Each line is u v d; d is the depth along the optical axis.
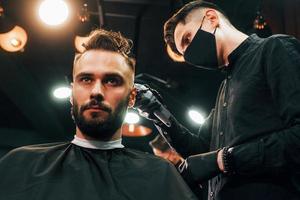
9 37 4.06
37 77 5.46
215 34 1.76
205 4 1.85
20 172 1.43
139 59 5.21
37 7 4.21
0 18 3.93
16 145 6.84
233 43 1.74
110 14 4.46
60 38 4.78
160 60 5.18
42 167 1.46
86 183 1.43
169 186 1.49
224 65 1.78
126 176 1.50
